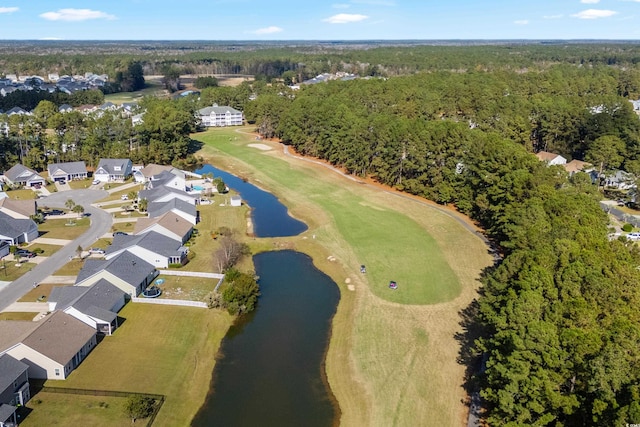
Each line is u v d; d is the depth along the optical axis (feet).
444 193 329.72
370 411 151.64
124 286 204.13
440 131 339.77
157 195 322.14
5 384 138.92
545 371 123.24
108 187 369.09
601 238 189.88
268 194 369.30
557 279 153.79
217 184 363.35
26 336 156.87
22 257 241.76
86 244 260.01
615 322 134.21
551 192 242.99
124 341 178.60
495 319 145.07
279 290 223.51
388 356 177.37
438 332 191.21
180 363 169.58
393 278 234.99
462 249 266.77
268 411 150.82
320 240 277.85
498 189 275.18
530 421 123.75
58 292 193.67
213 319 195.62
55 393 151.12
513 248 217.36
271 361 174.50
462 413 148.87
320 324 197.88
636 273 159.74
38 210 310.65
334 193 364.58
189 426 143.64
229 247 247.50
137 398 143.02
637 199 332.80
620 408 103.71
